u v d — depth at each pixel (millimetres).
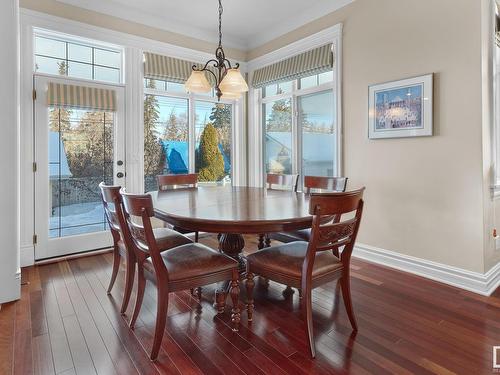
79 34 3250
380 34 2953
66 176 3314
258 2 3402
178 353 1655
